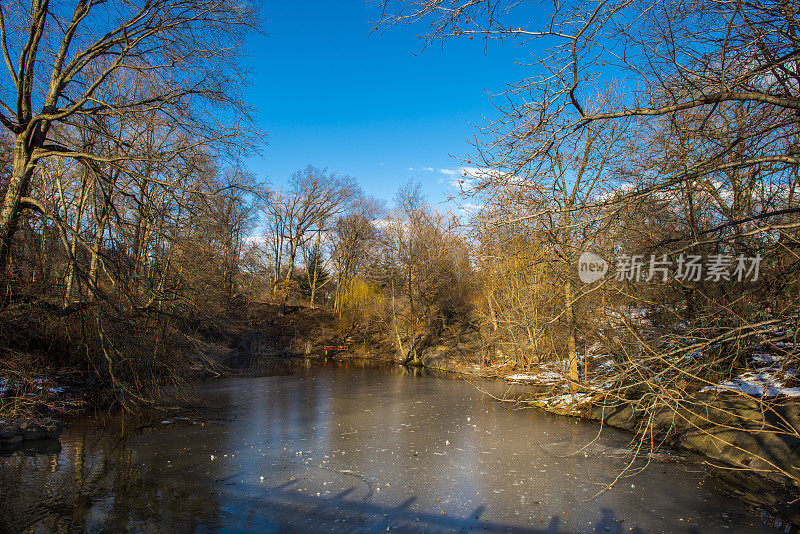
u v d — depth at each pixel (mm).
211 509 6539
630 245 8641
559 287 10320
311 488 7422
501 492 7375
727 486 7699
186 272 16328
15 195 11117
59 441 9711
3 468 7957
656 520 6430
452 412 13961
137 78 13797
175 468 8242
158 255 14789
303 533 5879
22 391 11297
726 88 4664
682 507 6859
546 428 11867
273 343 37062
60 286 13109
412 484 7676
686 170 5008
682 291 8828
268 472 8125
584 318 11562
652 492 7426
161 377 14711
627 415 11945
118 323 12164
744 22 5148
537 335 11633
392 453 9430
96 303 11680
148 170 12797
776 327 5762
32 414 10328
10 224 11055
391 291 38594
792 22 4645
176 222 12773
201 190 12070
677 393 5254
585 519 6445
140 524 6031
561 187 11062
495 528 6141
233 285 32219
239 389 17906
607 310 10867
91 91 11742
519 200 7215
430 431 11445
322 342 38844
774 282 6871
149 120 12047
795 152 6262
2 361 11102
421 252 33094
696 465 8758
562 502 7016
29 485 7246
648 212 7383
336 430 11391
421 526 6156
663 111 4598
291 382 20359
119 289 12477
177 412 12992
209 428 11289
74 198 19266
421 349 32531
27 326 12250
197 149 12406
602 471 8438
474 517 6465
